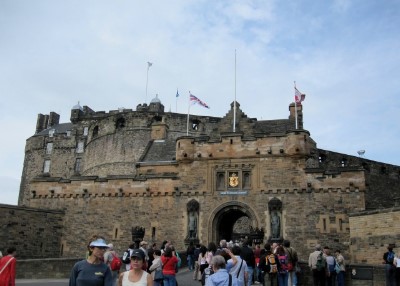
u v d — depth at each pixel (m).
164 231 36.81
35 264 25.81
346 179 34.22
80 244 38.50
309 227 34.00
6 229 36.00
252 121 47.69
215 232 36.03
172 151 47.53
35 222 37.88
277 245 19.34
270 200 35.22
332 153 60.38
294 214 34.59
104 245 8.49
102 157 70.00
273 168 35.97
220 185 37.06
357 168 34.16
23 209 37.34
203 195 36.88
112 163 67.94
